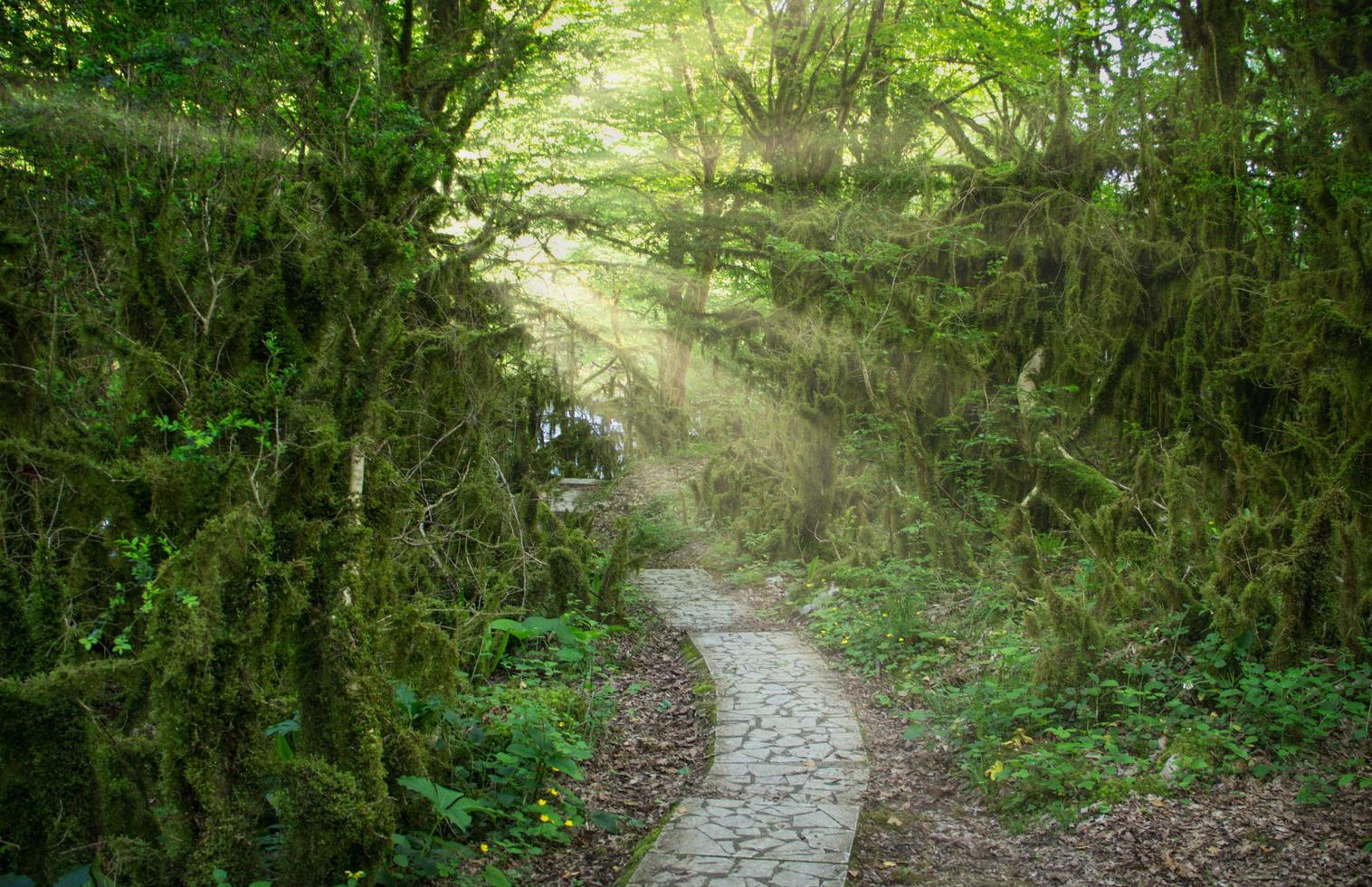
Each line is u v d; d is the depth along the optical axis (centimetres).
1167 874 457
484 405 924
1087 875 471
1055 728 644
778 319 1552
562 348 1767
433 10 1170
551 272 1692
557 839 531
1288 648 618
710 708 777
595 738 707
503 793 543
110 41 716
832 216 1452
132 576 489
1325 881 427
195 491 405
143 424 460
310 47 765
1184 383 1055
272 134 735
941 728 689
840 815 558
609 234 1719
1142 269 1187
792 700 790
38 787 368
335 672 418
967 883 479
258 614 384
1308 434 778
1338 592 639
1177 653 679
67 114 662
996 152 1495
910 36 1652
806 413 1320
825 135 1681
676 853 506
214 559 370
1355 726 559
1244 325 1020
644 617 1117
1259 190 1090
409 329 841
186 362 464
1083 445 1216
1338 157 998
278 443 421
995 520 1109
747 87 1734
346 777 398
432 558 839
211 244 519
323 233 532
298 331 498
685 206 1819
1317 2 1022
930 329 1248
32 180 671
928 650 869
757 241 1700
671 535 1625
